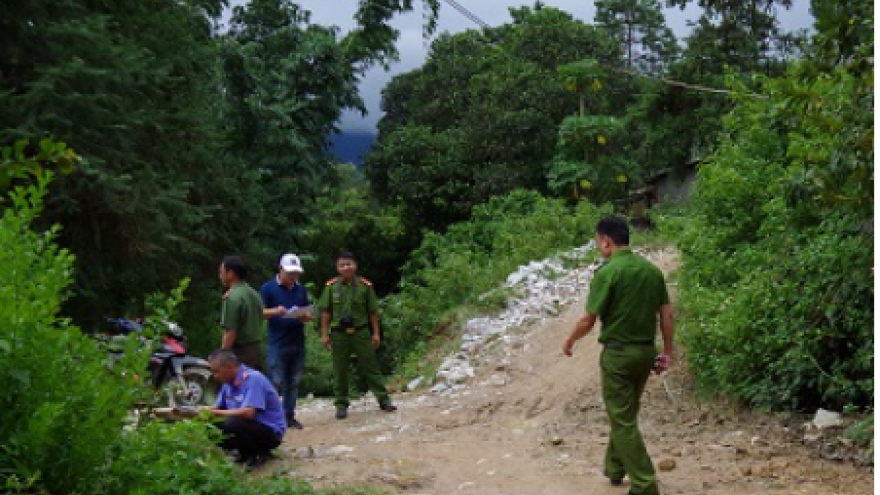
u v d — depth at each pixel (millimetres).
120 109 11930
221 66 20328
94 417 4184
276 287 9172
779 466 6688
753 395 8133
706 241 10500
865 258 7484
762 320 8148
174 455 4816
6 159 4371
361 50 22391
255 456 7277
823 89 6336
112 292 13773
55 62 11445
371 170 32250
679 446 7426
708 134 27641
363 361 9930
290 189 23188
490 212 26094
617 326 6070
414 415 9664
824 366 7934
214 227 16266
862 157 5406
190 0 15789
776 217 9062
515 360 11961
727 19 28406
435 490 6625
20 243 4461
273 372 9094
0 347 3902
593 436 8117
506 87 30281
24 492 3926
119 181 11297
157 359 10578
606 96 30906
